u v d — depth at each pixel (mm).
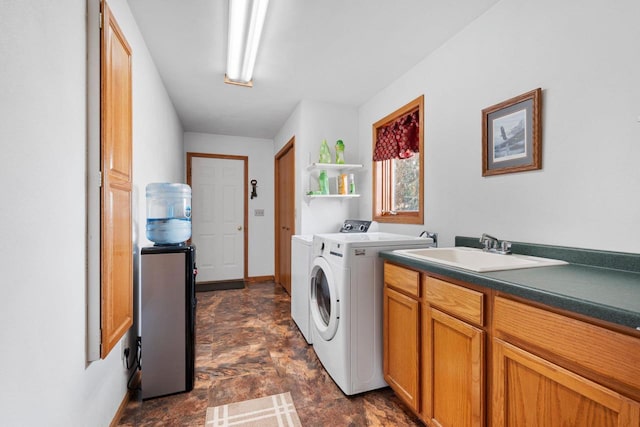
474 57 1835
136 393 1732
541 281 984
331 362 1840
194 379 1850
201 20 1840
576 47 1299
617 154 1173
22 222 782
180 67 2447
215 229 4461
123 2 1604
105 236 1173
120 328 1347
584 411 780
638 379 669
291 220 3625
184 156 4281
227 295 3773
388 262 1681
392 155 2672
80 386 1097
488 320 1075
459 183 1956
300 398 1669
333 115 3258
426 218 2264
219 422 1479
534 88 1475
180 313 1718
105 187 1177
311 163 3172
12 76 743
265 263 4695
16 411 750
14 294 748
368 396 1691
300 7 1717
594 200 1246
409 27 1908
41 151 865
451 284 1229
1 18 703
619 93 1163
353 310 1691
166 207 2129
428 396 1354
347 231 2984
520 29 1544
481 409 1073
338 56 2266
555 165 1388
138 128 1916
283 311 3156
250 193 4637
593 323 764
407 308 1503
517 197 1574
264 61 2344
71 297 1028
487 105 1744
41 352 858
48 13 896
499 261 1395
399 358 1565
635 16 1118
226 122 3906
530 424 918
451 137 2020
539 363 886
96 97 1166
